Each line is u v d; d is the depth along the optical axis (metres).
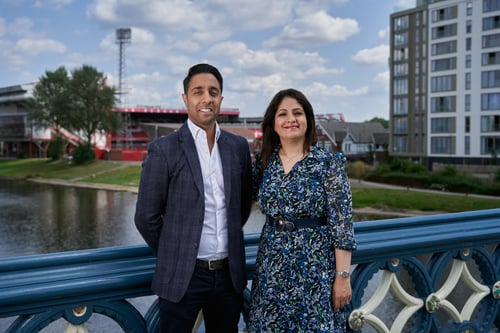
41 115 67.12
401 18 57.97
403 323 2.20
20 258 1.58
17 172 66.56
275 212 1.89
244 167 1.91
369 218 31.02
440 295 2.30
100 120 63.75
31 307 1.54
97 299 1.67
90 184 52.16
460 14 51.94
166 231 1.75
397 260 2.18
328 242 1.89
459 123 52.84
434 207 33.66
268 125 1.99
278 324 1.87
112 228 27.52
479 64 51.06
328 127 70.62
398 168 47.47
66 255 1.65
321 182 1.87
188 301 1.76
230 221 1.80
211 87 1.83
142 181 1.75
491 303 2.46
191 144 1.79
